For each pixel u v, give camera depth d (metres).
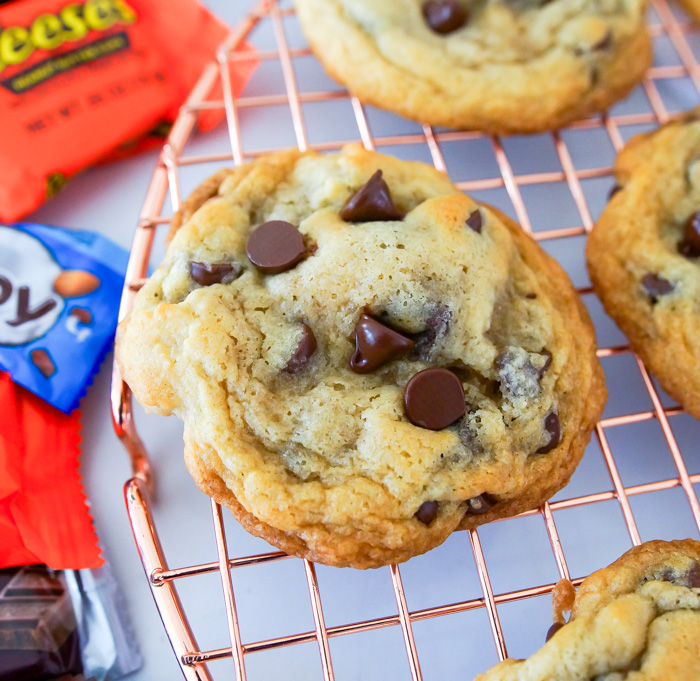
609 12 0.31
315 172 0.27
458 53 0.30
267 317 0.25
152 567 0.25
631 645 0.23
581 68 0.30
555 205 0.31
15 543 0.27
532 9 0.30
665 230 0.28
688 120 0.29
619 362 0.29
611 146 0.32
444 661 0.27
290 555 0.25
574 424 0.26
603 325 0.30
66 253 0.29
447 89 0.29
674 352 0.27
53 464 0.28
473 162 0.32
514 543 0.28
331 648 0.27
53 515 0.27
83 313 0.29
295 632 0.27
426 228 0.26
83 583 0.27
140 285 0.27
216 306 0.25
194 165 0.31
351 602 0.27
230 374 0.25
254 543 0.28
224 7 0.33
